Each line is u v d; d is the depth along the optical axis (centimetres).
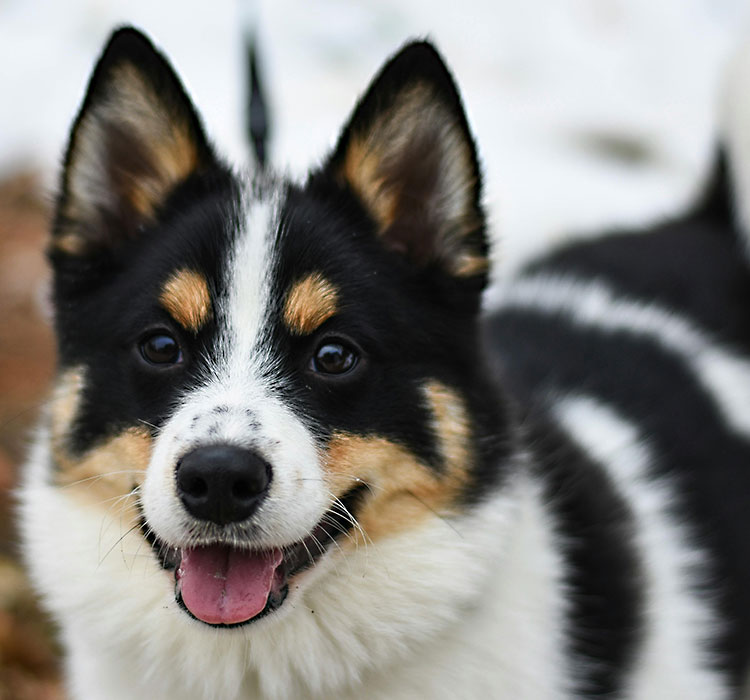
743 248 101
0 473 106
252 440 75
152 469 76
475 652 79
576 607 82
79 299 81
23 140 184
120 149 83
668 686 85
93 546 79
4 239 162
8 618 100
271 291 78
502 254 122
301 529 76
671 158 176
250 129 95
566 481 85
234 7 222
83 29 214
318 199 81
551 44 218
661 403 92
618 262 101
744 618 89
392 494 79
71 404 80
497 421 82
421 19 223
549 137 176
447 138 81
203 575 77
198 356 78
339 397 78
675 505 89
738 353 96
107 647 80
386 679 80
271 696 80
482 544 79
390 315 80
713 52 213
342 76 197
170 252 80
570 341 95
